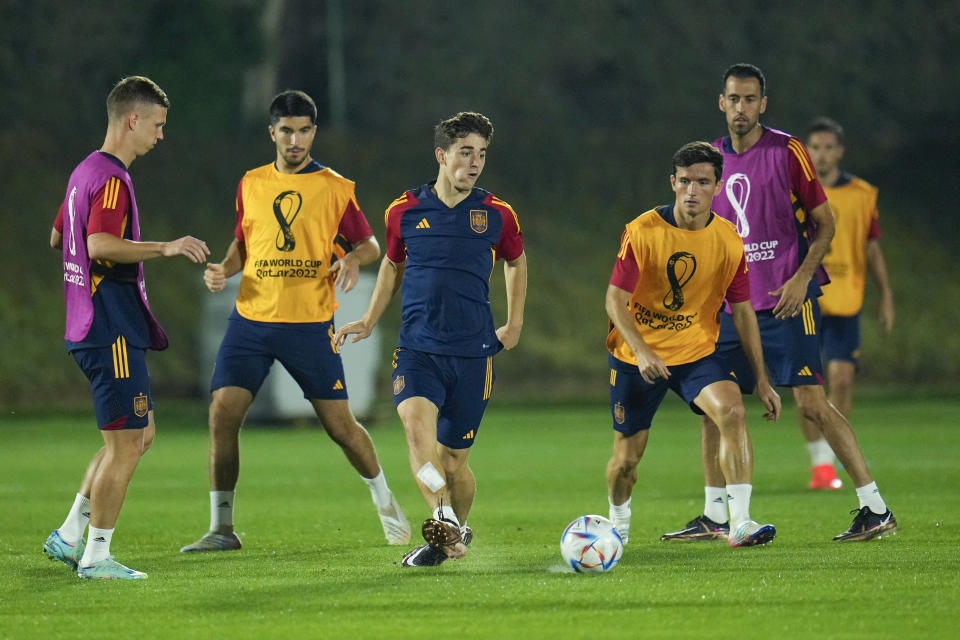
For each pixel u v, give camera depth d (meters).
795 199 30.12
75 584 22.38
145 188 117.62
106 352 23.41
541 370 108.19
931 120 153.75
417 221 25.25
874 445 59.81
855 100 153.00
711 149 26.17
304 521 34.16
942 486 41.75
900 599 19.77
